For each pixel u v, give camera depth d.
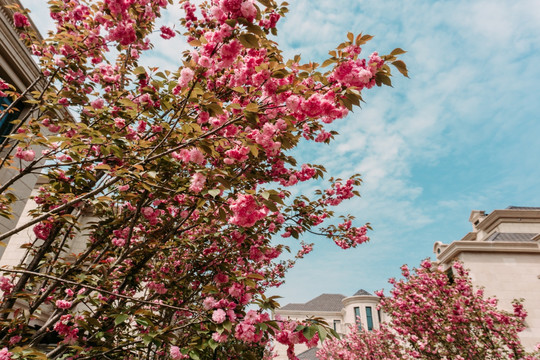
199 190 2.85
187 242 4.83
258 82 2.66
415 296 10.72
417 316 10.80
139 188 3.78
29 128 3.57
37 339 3.48
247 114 2.67
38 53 5.26
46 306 9.63
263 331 2.57
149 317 2.94
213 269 4.82
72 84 4.77
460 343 9.97
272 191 2.38
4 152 7.31
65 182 3.91
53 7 4.75
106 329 3.68
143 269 4.69
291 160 4.70
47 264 4.27
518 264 15.26
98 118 4.03
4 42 7.22
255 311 2.49
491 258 15.45
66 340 3.39
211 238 5.46
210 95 2.66
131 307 3.40
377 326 34.59
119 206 5.10
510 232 19.72
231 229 5.21
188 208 4.57
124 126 3.73
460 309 9.72
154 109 3.75
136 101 4.16
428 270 11.42
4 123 7.55
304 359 28.08
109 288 4.14
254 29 2.25
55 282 3.90
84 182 3.99
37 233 4.28
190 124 2.86
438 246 20.33
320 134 4.44
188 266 5.18
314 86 2.83
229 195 3.55
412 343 11.19
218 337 2.53
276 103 2.74
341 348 19.81
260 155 4.41
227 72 3.70
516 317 10.06
